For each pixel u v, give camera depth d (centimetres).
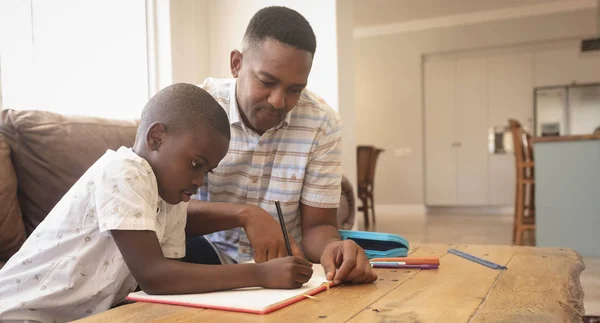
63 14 259
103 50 262
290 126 130
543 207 418
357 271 93
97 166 99
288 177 132
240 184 134
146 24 256
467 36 739
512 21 716
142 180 92
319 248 118
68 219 99
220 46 282
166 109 96
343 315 72
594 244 403
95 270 99
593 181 404
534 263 113
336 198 134
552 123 712
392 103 786
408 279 98
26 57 250
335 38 272
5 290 100
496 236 496
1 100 236
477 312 73
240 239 137
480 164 752
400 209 792
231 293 84
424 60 773
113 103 262
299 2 277
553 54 707
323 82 276
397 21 762
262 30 107
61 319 101
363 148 611
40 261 100
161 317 72
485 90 743
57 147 141
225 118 99
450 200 768
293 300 80
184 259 142
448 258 121
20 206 141
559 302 79
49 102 257
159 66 257
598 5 677
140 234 88
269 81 108
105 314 74
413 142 780
